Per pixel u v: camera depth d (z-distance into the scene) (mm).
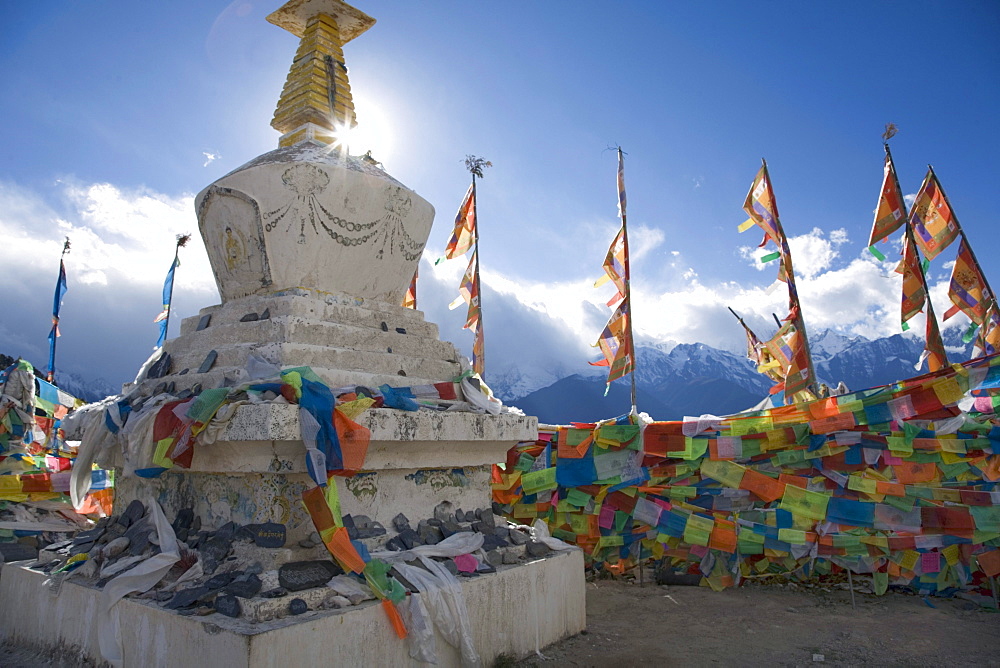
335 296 6086
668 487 7750
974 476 7160
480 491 6082
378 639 4070
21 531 7301
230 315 6023
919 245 11250
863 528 7117
